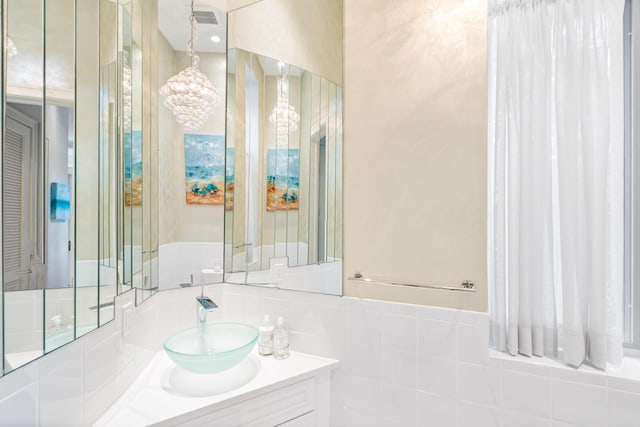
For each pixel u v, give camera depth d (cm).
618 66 104
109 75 97
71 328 79
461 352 115
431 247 121
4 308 61
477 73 113
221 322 154
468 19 114
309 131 142
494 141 122
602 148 103
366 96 131
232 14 154
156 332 134
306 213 142
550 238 111
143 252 122
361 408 130
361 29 132
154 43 134
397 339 124
